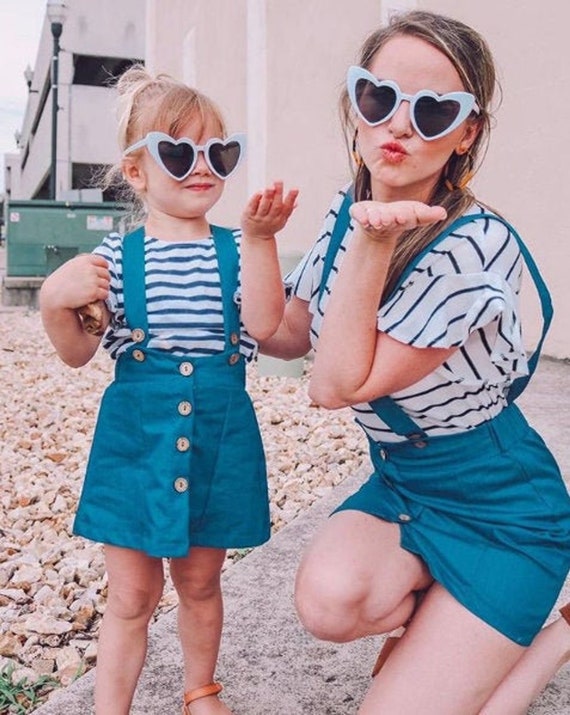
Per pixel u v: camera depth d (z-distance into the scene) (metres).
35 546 3.79
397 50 1.75
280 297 1.96
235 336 1.97
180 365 1.90
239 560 3.18
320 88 8.69
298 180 9.32
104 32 31.33
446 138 1.75
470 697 1.79
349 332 1.71
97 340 2.01
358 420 2.02
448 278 1.73
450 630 1.79
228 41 11.55
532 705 2.14
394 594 1.90
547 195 6.21
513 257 1.82
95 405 6.68
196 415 1.90
